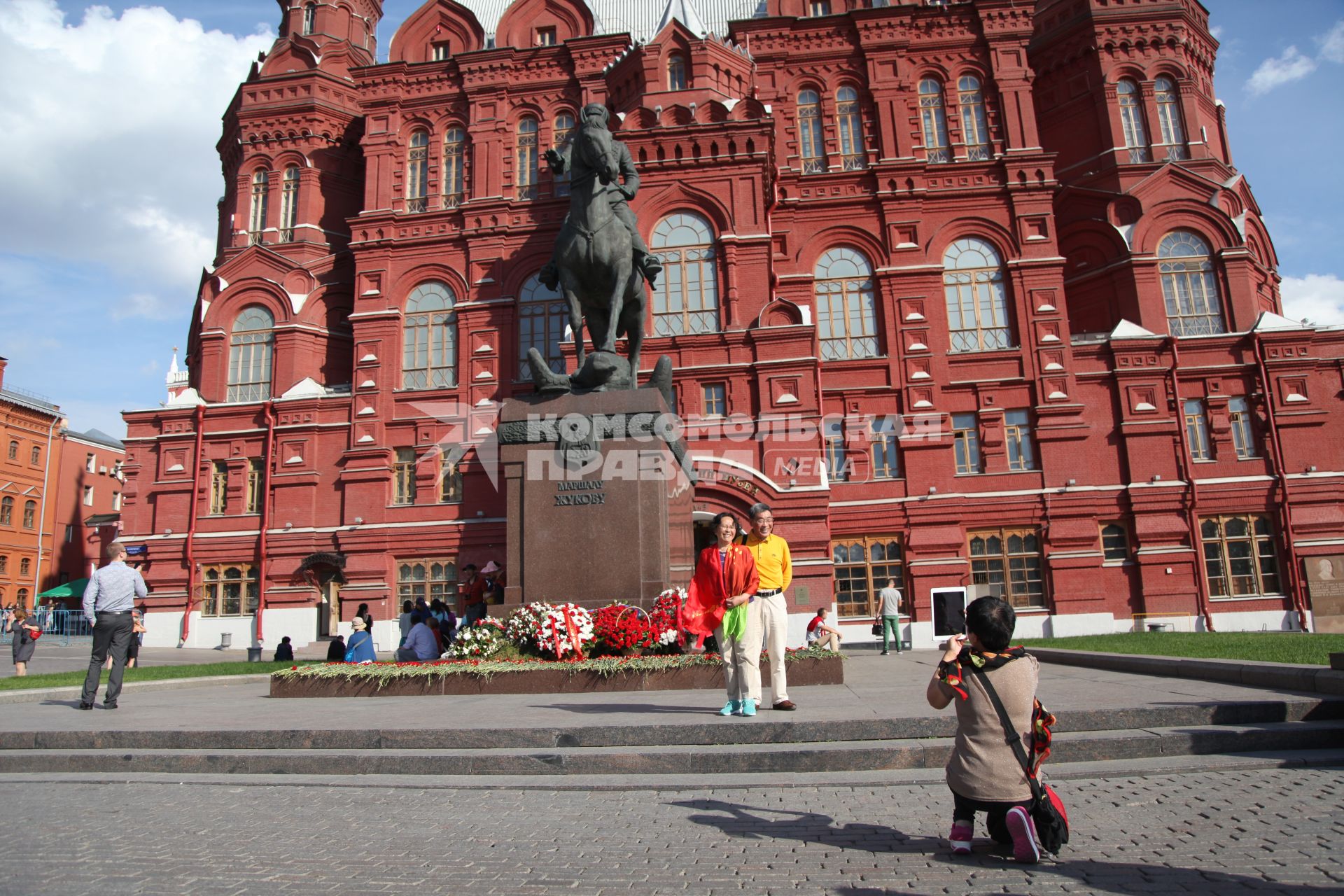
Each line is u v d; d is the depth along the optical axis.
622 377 12.71
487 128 34.25
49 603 53.78
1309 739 6.99
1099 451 29.81
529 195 34.00
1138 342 30.08
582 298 13.63
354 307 35.22
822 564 26.84
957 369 30.56
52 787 7.01
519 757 6.96
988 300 31.23
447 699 10.24
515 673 10.74
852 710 7.86
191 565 31.42
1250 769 6.52
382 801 6.31
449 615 27.09
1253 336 30.03
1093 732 7.23
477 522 30.11
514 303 32.06
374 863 4.86
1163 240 32.22
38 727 8.48
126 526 32.47
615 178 13.82
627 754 6.86
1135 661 12.00
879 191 31.67
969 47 33.72
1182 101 34.56
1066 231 33.59
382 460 31.25
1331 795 5.73
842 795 6.10
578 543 11.71
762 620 7.88
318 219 36.91
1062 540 28.66
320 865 4.84
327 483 31.64
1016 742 4.70
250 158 37.25
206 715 9.25
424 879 4.57
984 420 29.92
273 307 34.19
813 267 31.56
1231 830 5.09
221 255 39.34
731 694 7.90
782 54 33.75
